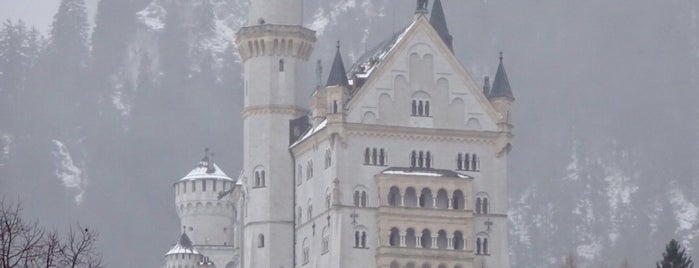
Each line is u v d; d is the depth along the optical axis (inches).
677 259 7219.5
